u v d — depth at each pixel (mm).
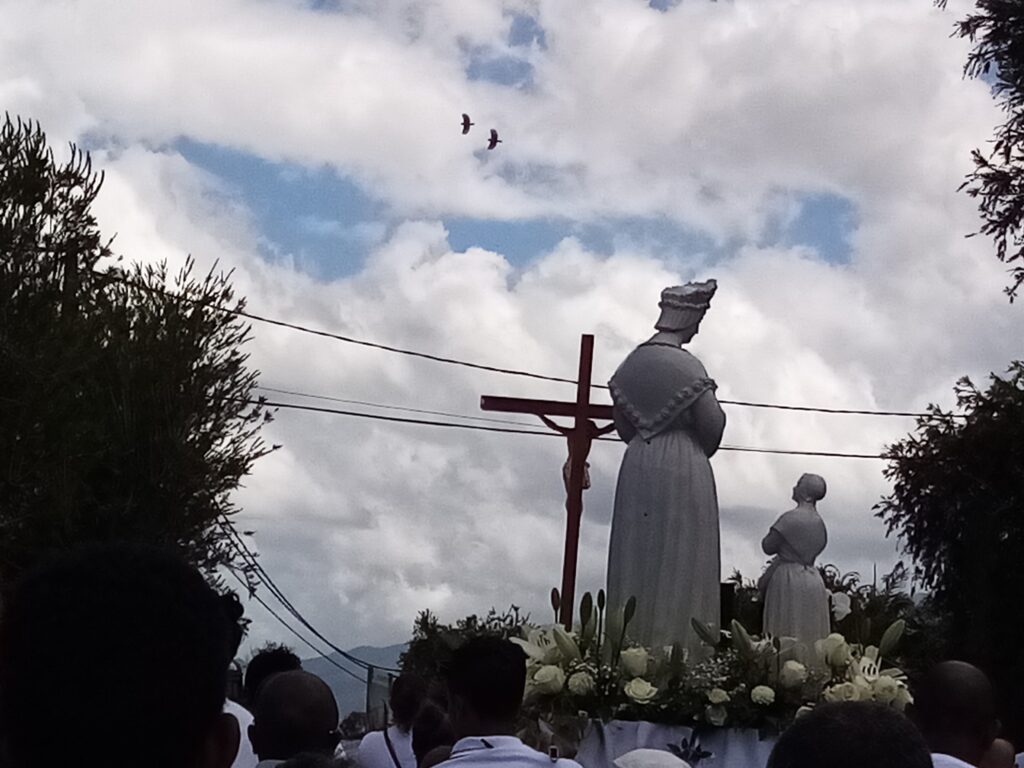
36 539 16531
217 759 2184
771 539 10133
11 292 16344
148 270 18969
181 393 18250
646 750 5766
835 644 9000
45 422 16328
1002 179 23750
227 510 18969
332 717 5000
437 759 5941
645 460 9352
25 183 16688
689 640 9203
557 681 8461
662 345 9555
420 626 18469
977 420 25562
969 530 25266
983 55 23906
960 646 25281
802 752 2912
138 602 2092
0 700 2070
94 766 2047
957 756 5102
